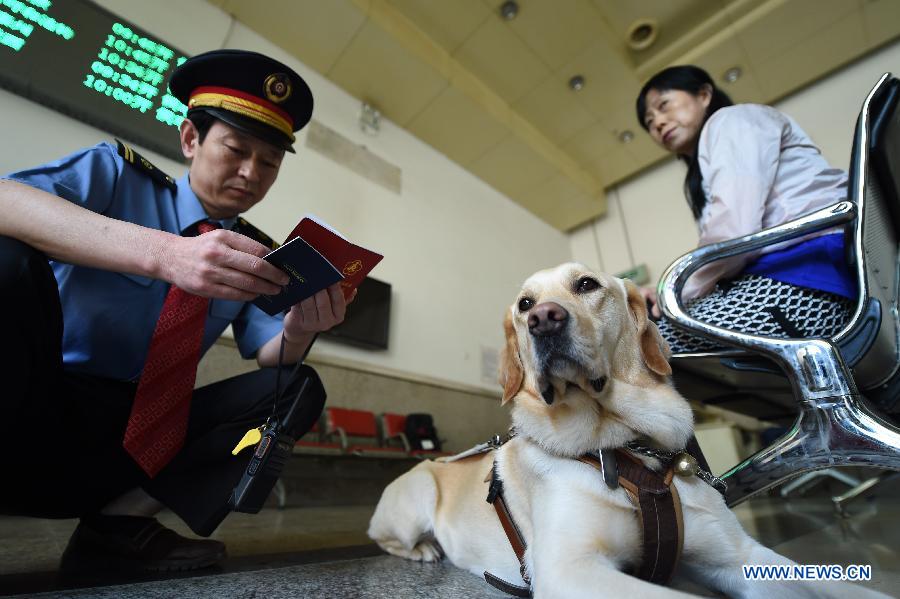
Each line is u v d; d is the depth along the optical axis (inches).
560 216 327.6
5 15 133.6
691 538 36.3
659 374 44.9
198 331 51.1
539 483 39.7
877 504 94.9
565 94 254.7
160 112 154.1
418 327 221.5
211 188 54.6
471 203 280.4
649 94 81.8
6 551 55.2
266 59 56.3
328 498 157.8
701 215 74.6
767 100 248.5
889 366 48.5
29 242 35.9
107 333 48.5
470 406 223.8
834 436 40.8
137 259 36.0
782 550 54.1
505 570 44.3
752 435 209.9
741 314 50.3
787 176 56.9
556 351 40.4
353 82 230.8
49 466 43.1
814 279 47.4
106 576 41.9
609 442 38.4
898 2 202.5
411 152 257.3
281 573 45.4
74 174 45.4
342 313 48.3
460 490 54.4
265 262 37.0
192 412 52.0
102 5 151.7
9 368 34.7
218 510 47.4
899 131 45.6
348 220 210.8
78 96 139.7
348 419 169.5
